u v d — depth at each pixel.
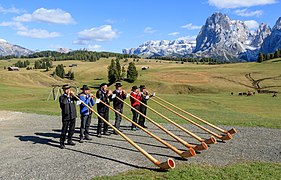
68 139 11.78
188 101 48.31
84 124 12.25
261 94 79.25
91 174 8.17
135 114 15.15
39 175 8.19
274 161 9.54
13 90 70.19
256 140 12.79
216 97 63.19
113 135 13.86
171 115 24.70
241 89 100.25
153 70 154.25
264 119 21.59
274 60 165.25
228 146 11.61
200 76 121.50
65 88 11.46
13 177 8.08
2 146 11.74
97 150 10.88
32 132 14.96
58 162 9.38
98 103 13.59
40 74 131.88
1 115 22.30
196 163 9.20
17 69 171.50
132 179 7.64
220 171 8.33
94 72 173.00
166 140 12.79
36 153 10.55
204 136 13.88
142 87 15.84
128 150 10.89
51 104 36.28
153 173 8.17
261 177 7.86
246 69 137.88
